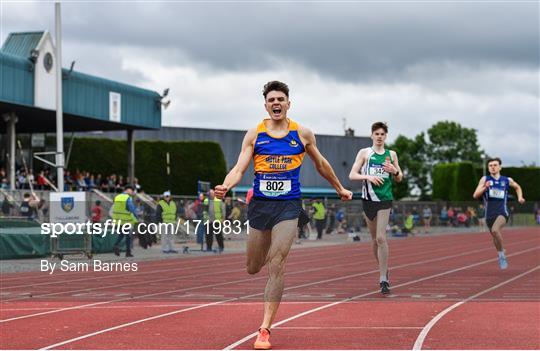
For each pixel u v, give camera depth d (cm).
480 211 7994
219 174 7244
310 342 1034
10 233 3103
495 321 1198
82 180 5256
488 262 2742
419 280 1981
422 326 1157
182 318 1290
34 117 5225
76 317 1323
